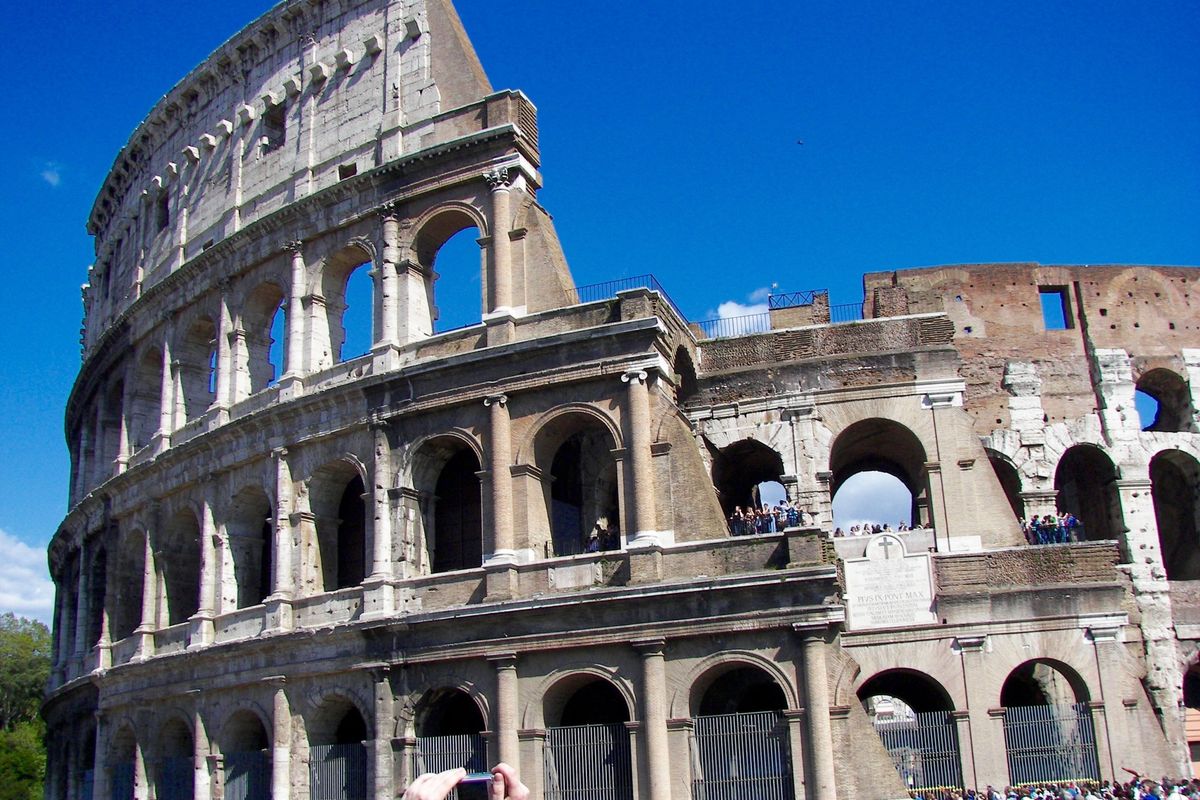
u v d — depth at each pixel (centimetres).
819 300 6569
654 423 5266
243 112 7250
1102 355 6488
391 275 6091
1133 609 6078
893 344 6081
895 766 5041
